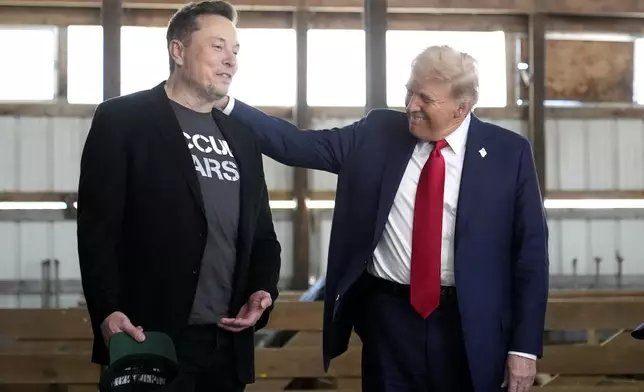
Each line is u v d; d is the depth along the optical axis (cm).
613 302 419
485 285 201
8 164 704
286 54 731
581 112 748
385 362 206
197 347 188
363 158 213
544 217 207
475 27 742
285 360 416
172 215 184
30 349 407
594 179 748
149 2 706
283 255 712
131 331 173
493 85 745
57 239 704
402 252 203
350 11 733
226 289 193
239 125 203
